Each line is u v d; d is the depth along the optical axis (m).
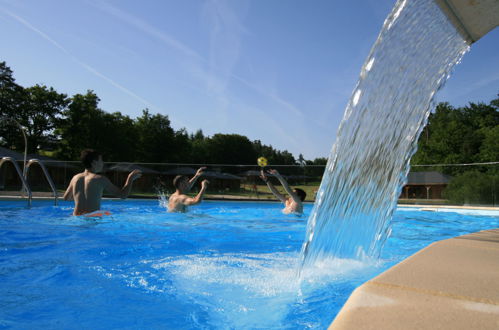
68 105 33.12
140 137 37.12
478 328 0.73
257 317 1.67
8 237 3.80
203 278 2.31
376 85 2.46
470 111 42.25
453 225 6.86
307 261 2.25
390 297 0.91
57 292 2.02
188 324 1.59
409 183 14.01
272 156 69.38
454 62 3.22
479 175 12.54
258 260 2.88
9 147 31.31
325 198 2.27
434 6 2.54
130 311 1.74
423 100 3.06
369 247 2.74
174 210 6.76
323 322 1.61
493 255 1.48
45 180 14.09
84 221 5.05
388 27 2.29
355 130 2.41
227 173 15.38
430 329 0.73
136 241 3.74
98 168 5.53
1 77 30.80
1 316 1.66
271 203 13.41
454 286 1.00
